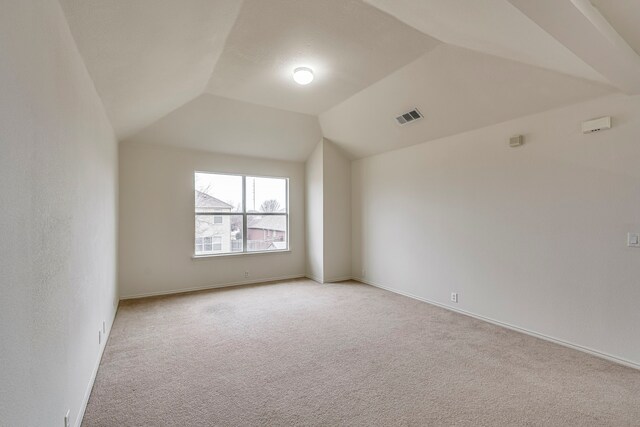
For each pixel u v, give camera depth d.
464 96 3.42
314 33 2.77
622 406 2.04
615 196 2.66
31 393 1.16
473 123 3.71
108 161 3.33
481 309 3.72
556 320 3.04
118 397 2.15
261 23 2.61
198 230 5.26
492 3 1.57
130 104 3.24
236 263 5.48
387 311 4.03
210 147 5.12
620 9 1.69
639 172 2.53
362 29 2.72
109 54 2.16
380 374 2.46
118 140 4.36
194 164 5.10
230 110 4.55
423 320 3.69
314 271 5.88
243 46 2.97
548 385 2.29
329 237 5.68
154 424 1.88
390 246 5.08
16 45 1.05
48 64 1.38
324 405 2.07
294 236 6.06
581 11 1.52
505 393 2.20
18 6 1.06
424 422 1.90
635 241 2.54
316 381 2.36
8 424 0.97
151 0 1.77
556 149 3.04
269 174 5.80
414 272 4.63
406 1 2.02
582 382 2.33
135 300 4.49
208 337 3.19
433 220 4.35
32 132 1.19
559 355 2.77
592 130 2.76
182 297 4.66
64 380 1.59
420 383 2.33
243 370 2.53
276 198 5.98
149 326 3.48
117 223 4.28
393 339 3.14
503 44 2.23
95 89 2.51
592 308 2.79
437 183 4.29
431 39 2.87
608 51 1.89
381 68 3.43
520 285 3.33
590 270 2.80
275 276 5.86
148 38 2.15
